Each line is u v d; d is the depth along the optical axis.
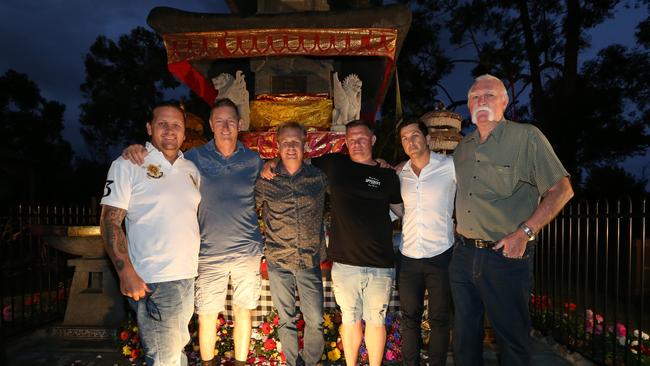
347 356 3.29
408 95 19.61
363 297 3.23
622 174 14.46
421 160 3.25
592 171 15.85
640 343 3.69
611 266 8.75
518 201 2.76
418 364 3.28
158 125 2.59
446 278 3.18
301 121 5.59
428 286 3.23
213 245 3.05
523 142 2.72
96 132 29.62
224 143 3.06
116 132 29.70
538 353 4.45
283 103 5.64
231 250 3.05
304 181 3.20
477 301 2.92
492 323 2.79
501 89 2.83
